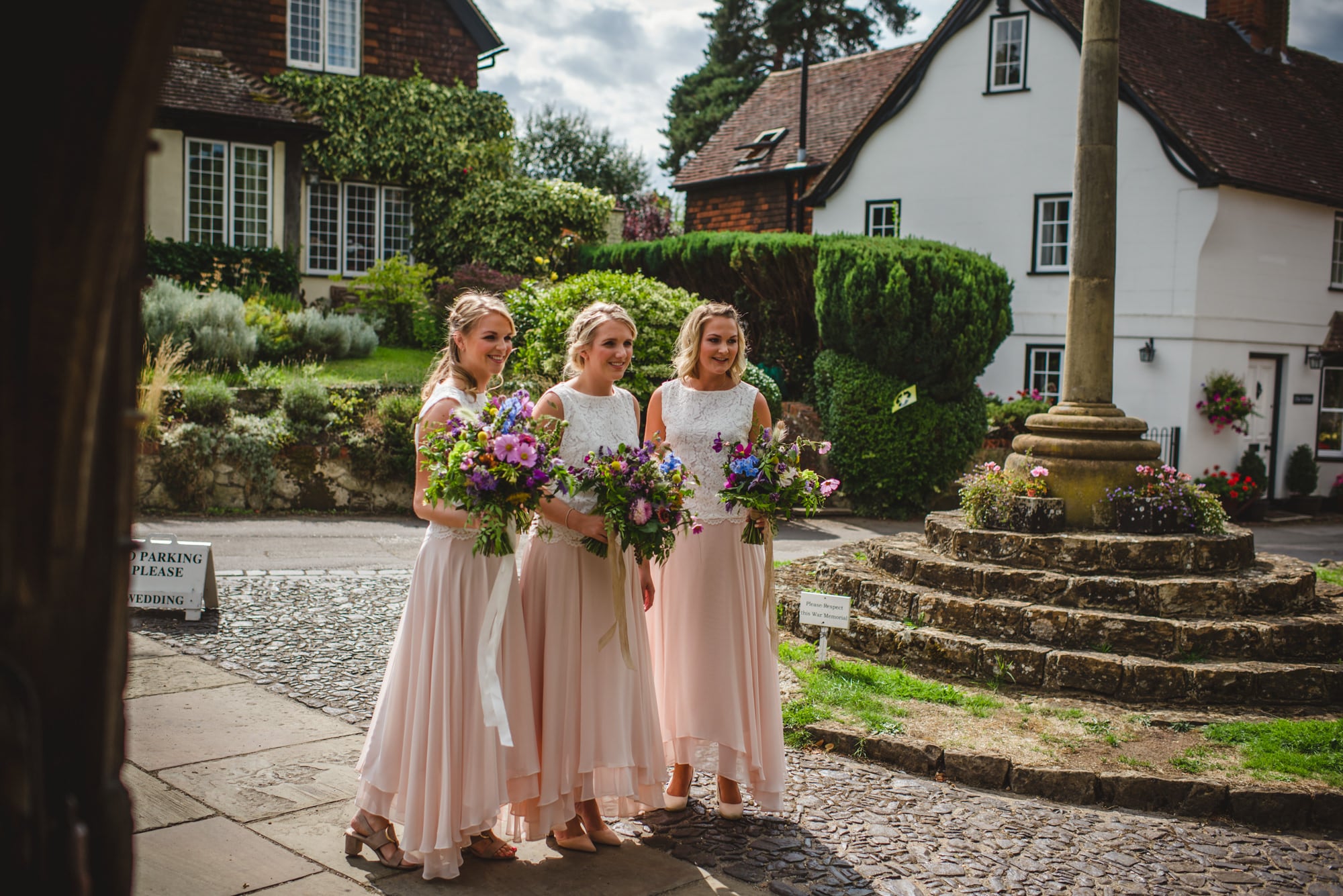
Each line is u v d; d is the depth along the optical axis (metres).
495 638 3.23
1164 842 3.86
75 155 1.36
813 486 3.86
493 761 3.25
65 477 1.44
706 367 4.04
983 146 17.16
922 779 4.41
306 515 11.09
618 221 20.17
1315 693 5.29
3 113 1.34
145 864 3.21
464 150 19.52
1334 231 17.64
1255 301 16.22
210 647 5.70
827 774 4.39
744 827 3.81
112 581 1.55
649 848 3.60
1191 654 5.48
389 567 8.30
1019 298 16.95
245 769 4.03
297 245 17.91
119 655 1.58
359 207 19.48
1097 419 6.57
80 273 1.38
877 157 18.34
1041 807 4.17
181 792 3.79
